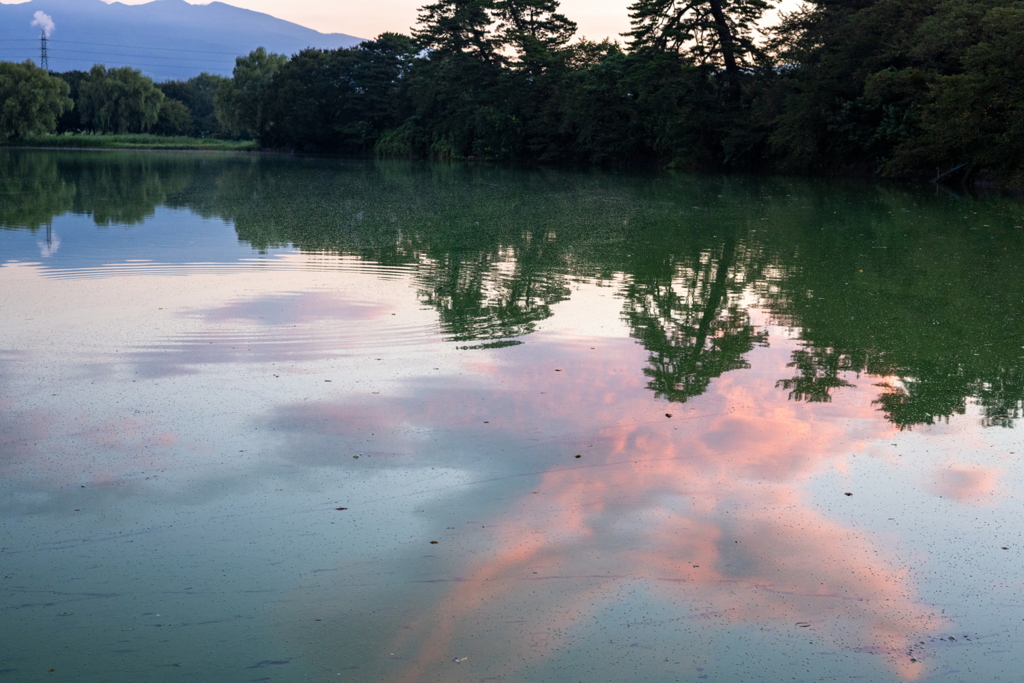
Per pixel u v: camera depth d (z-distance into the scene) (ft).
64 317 31.81
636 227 64.34
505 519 17.21
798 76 142.10
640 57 160.86
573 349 29.04
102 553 15.81
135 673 12.51
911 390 25.39
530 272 43.14
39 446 20.34
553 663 12.89
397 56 255.29
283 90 265.13
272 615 13.98
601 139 177.78
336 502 17.87
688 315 34.30
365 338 29.76
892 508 17.89
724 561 15.78
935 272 44.88
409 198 92.12
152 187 105.81
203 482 18.66
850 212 78.07
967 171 114.01
